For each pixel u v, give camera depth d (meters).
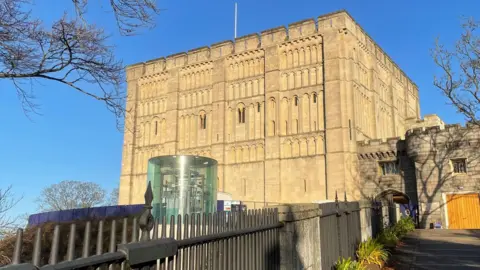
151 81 64.25
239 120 55.25
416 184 40.19
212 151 55.47
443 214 37.50
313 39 51.03
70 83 10.22
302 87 50.84
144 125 63.53
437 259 15.87
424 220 38.47
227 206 31.17
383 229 21.73
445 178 38.12
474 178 36.78
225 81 56.75
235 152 54.34
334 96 47.59
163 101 62.47
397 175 43.03
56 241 3.53
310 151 48.75
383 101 57.56
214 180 21.25
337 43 48.81
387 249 17.16
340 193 44.84
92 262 3.81
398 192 42.78
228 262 6.61
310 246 10.40
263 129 52.53
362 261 13.91
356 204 16.28
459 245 19.58
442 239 22.33
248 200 51.53
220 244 6.46
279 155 50.47
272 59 53.22
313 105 49.72
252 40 55.69
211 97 57.78
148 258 4.57
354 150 46.09
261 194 50.81
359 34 52.34
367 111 52.34
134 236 4.54
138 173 62.47
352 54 49.22
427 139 39.75
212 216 6.35
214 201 20.94
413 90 71.75
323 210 11.68
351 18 50.50
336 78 47.91
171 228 5.34
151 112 63.28
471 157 37.19
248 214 7.56
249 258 7.39
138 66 65.69
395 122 59.38
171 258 5.22
